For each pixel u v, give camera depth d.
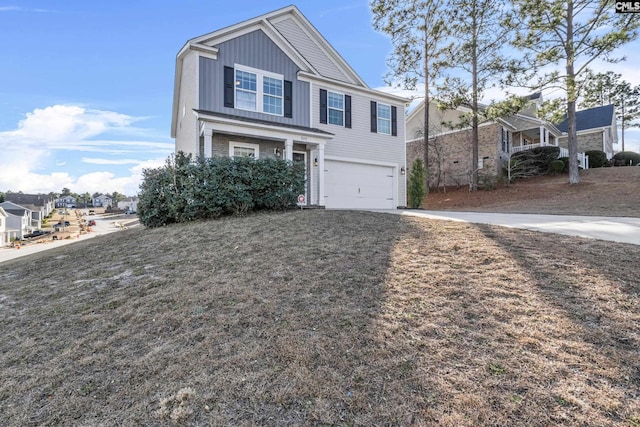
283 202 9.84
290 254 4.93
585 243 4.65
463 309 2.99
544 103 15.70
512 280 3.49
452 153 22.12
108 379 2.44
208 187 8.66
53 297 4.31
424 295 3.31
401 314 2.98
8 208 44.62
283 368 2.36
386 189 14.65
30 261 7.09
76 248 8.12
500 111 16.50
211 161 8.93
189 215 8.72
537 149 19.94
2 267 6.94
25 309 3.99
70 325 3.40
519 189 17.61
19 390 2.39
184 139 12.20
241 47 11.21
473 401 1.94
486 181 18.89
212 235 6.64
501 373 2.15
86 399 2.24
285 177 9.80
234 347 2.67
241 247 5.56
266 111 11.62
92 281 4.78
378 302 3.24
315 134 11.73
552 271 3.64
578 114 28.72
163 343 2.85
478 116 17.73
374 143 14.25
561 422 1.76
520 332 2.58
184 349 2.72
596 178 17.14
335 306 3.22
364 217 7.69
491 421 1.79
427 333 2.66
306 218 7.57
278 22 12.74
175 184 8.90
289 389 2.15
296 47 13.12
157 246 6.43
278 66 11.97
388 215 8.16
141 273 4.88
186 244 6.24
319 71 13.66
